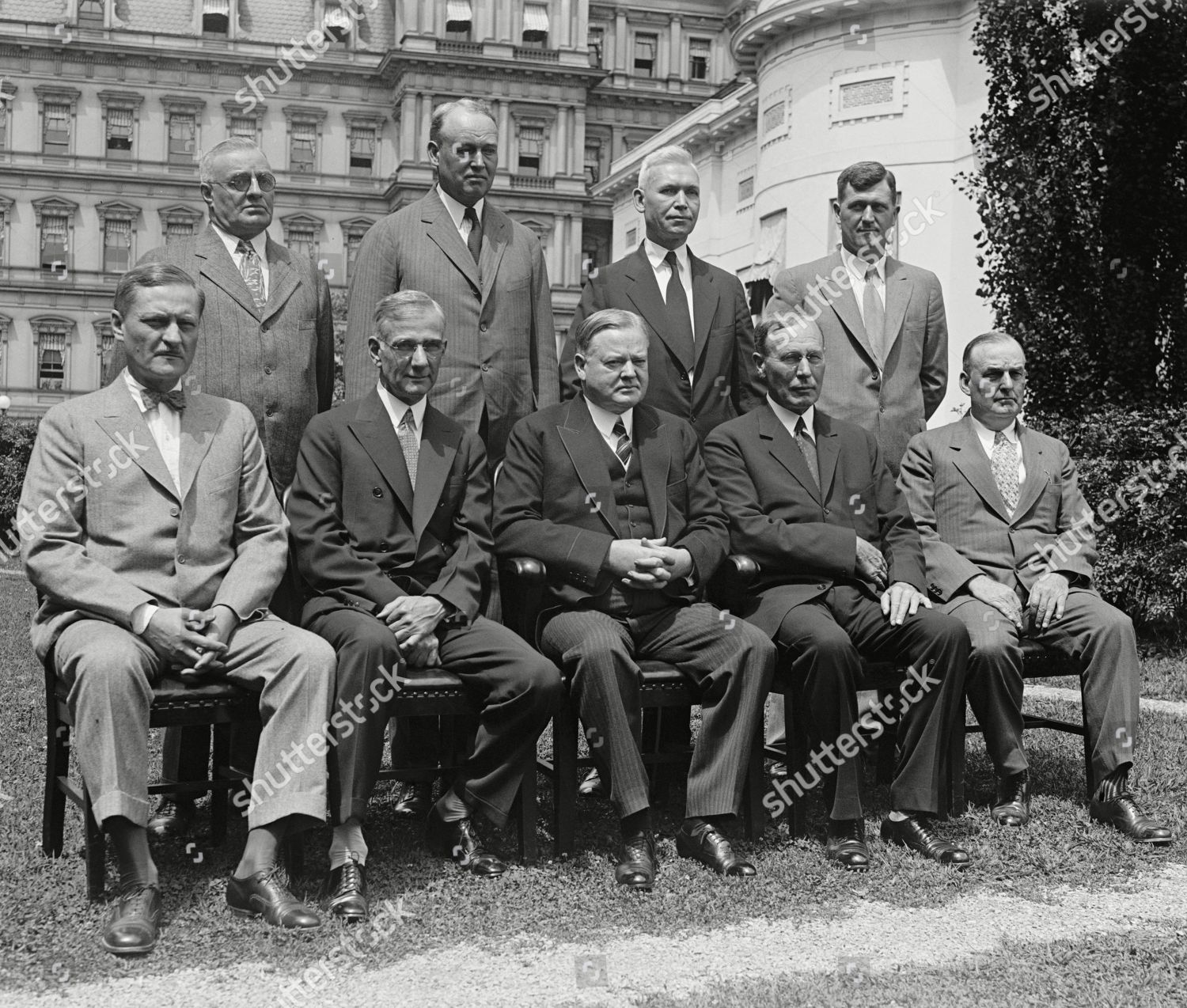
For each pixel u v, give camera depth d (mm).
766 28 17609
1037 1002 2896
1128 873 3943
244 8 46625
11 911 3307
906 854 4090
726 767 3965
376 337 4086
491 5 45656
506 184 45812
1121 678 4457
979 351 4887
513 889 3627
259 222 4441
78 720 3324
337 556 3922
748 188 25094
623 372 4223
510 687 3754
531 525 4223
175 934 3223
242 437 3938
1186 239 9625
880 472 4730
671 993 2943
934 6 15820
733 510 4527
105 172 45625
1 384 45219
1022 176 10039
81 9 45375
